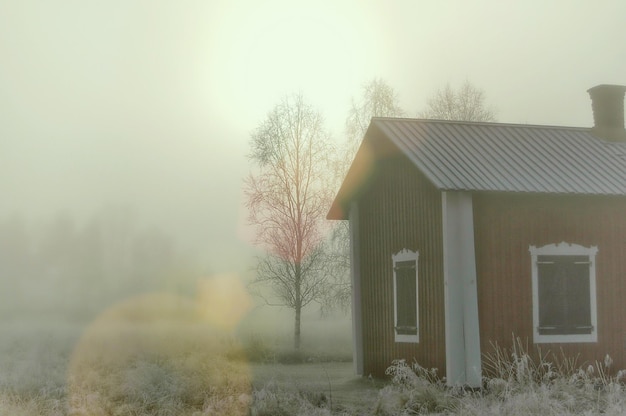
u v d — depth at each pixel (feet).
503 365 59.57
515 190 59.88
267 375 71.15
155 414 49.73
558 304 61.93
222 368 65.87
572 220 63.05
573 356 61.67
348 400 56.80
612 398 47.57
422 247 64.95
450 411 49.14
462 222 60.08
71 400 52.24
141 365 62.28
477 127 70.08
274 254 117.39
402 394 51.67
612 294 63.41
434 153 64.23
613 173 64.90
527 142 68.85
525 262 61.57
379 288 72.33
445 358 61.00
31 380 59.88
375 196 73.41
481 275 60.54
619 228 64.28
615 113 72.90
